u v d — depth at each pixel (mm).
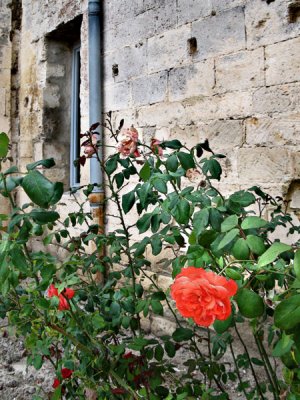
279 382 1981
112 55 4863
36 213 1697
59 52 6344
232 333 3447
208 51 3881
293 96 3316
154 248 2084
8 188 1638
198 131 3979
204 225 1674
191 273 1349
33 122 6516
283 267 1663
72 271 2088
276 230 3320
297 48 3289
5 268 1672
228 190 3729
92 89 4949
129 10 4648
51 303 1935
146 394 1915
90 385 2033
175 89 4176
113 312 2080
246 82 3607
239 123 3662
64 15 5754
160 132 4336
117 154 2199
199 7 3953
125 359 1993
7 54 7059
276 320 1246
